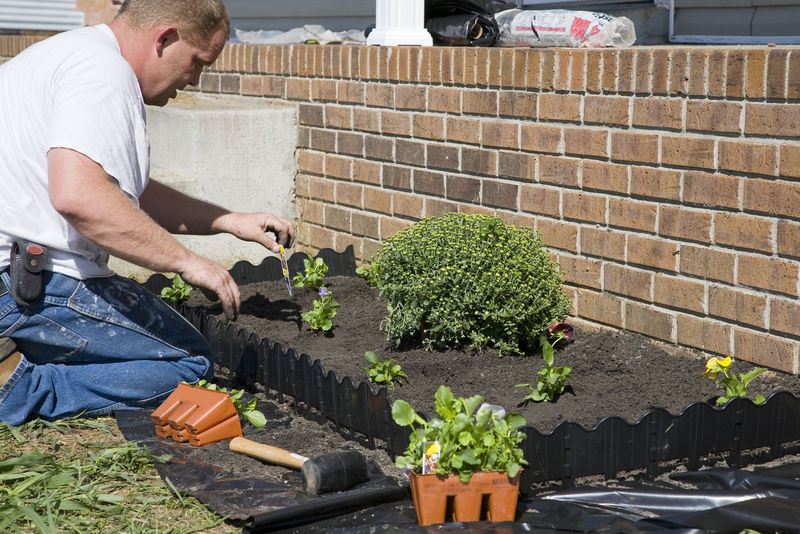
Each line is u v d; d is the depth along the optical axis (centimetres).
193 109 651
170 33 363
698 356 412
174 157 659
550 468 308
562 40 553
